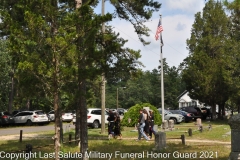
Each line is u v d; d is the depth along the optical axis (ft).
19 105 166.20
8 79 119.14
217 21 131.03
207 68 126.00
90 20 29.94
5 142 59.82
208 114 139.23
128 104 329.52
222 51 125.08
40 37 28.73
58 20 30.81
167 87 303.68
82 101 37.11
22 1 31.65
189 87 134.00
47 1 29.99
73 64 29.86
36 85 30.17
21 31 28.53
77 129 50.39
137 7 42.91
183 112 122.83
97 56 31.24
